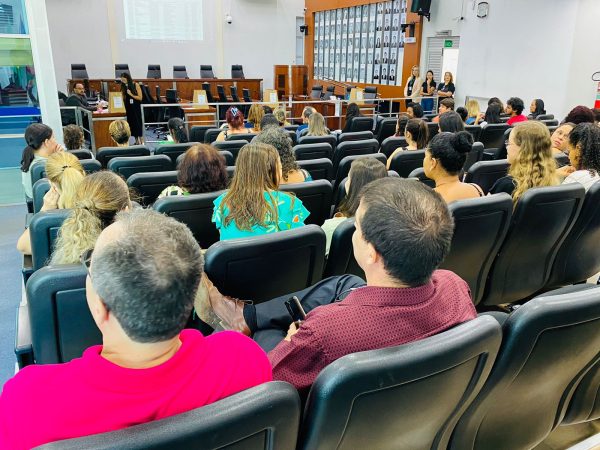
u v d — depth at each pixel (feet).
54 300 4.31
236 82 39.83
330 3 44.96
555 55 26.35
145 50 42.29
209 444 2.20
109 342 2.41
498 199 6.40
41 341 4.49
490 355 3.16
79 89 32.27
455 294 3.54
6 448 2.34
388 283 3.25
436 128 18.35
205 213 7.27
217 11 43.88
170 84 38.09
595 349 3.86
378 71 40.83
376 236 3.14
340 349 3.13
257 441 2.44
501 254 7.32
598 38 24.80
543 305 3.29
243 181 6.48
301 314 4.26
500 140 18.15
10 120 16.52
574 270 8.26
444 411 3.32
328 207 8.18
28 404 2.32
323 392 2.59
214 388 2.59
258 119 19.63
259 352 2.90
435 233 3.13
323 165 10.96
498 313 4.35
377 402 2.78
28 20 15.94
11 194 16.89
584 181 8.11
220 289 4.95
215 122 27.32
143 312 2.22
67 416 2.30
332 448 2.87
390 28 38.63
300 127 20.74
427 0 34.04
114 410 2.34
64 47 39.86
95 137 26.37
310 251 5.32
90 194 5.11
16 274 10.62
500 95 29.78
